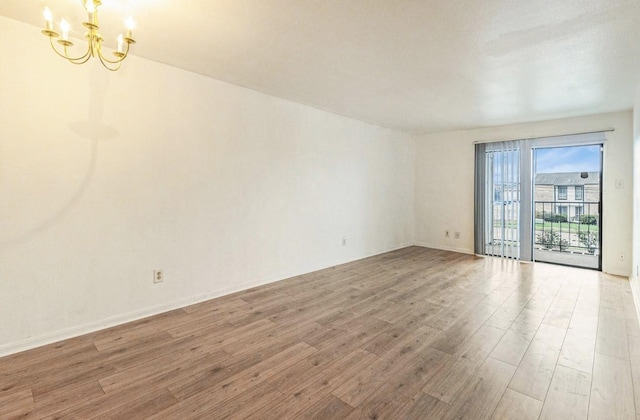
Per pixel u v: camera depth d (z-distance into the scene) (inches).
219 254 133.5
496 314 117.1
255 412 65.9
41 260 92.0
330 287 147.7
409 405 68.2
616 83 126.0
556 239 229.5
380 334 101.4
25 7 79.2
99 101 101.0
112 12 79.3
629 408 67.1
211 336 99.4
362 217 206.2
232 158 136.0
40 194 91.3
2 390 72.3
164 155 115.8
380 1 73.1
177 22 84.2
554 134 187.8
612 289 145.2
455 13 77.8
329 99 153.7
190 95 121.8
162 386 74.5
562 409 66.9
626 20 79.8
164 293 117.6
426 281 157.8
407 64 109.8
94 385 74.6
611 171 170.4
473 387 74.5
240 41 95.0
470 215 223.3
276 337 99.2
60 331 95.7
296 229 165.2
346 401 69.6
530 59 104.2
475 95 143.0
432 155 240.5
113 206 104.7
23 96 88.0
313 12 78.3
